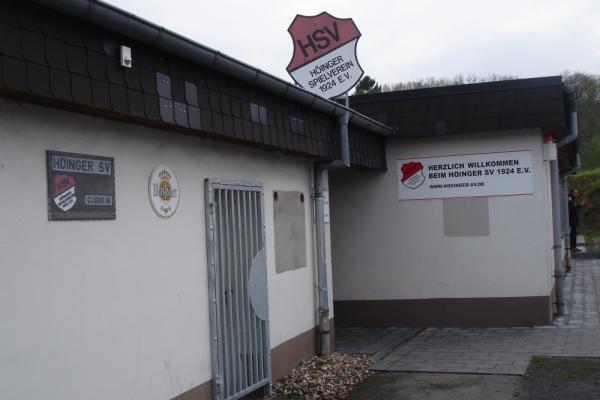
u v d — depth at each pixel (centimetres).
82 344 448
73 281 443
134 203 509
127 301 496
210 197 609
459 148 1069
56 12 403
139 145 518
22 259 403
